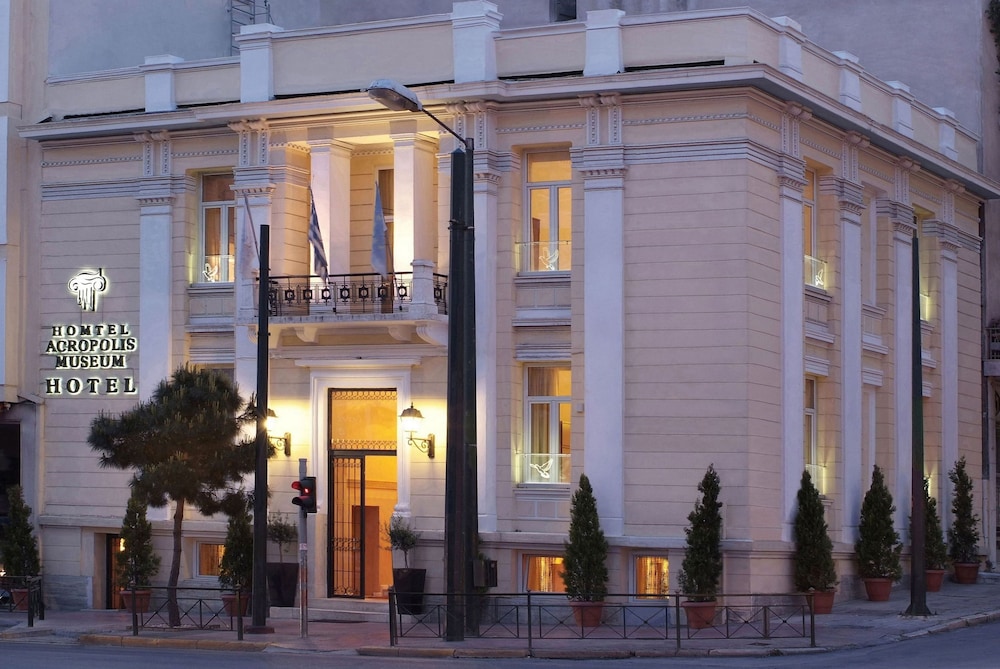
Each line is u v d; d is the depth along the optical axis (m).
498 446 33.56
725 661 26.28
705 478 31.33
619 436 32.44
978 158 43.41
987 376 44.44
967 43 43.41
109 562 37.69
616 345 32.59
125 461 31.48
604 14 33.03
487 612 32.84
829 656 26.77
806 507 33.22
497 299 33.75
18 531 37.28
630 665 25.55
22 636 31.45
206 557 36.53
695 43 32.47
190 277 36.94
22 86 38.56
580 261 33.12
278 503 35.25
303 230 35.81
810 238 35.97
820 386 36.16
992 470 44.62
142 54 40.66
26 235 38.34
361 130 34.66
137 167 37.28
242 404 32.38
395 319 33.31
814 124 34.97
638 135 32.81
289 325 34.19
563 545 32.59
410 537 33.44
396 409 34.88
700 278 32.25
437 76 34.06
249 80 35.72
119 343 37.31
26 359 38.22
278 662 25.55
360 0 45.56
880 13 43.91
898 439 38.84
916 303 32.06
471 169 28.83
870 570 35.91
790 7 44.31
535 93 33.03
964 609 33.78
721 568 31.39
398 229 34.09
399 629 29.38
